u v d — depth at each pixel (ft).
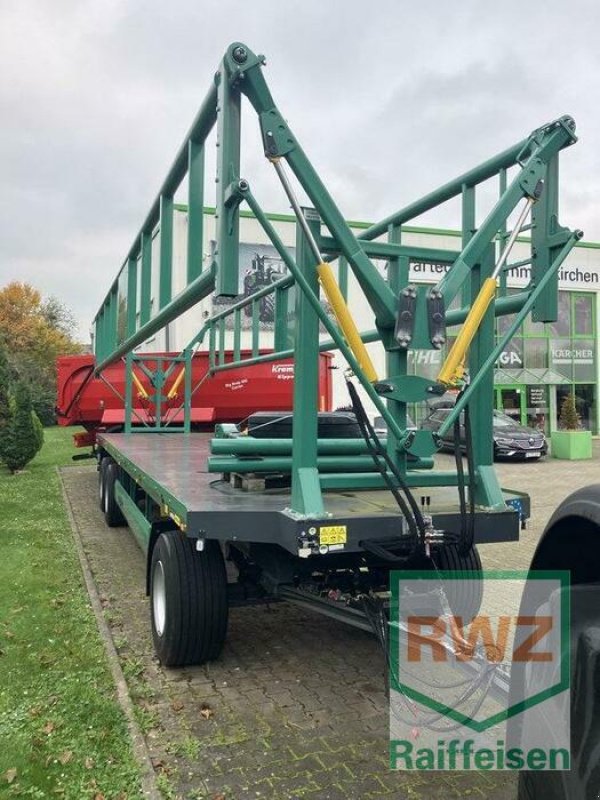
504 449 62.49
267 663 14.66
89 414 44.50
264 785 10.12
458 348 10.53
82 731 11.62
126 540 26.94
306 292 10.36
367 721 12.12
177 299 14.40
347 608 11.91
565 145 11.41
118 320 27.43
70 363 44.75
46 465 53.42
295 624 17.11
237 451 13.34
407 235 59.57
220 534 11.43
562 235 11.41
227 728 11.84
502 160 12.11
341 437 14.74
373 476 11.53
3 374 48.80
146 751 11.03
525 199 11.27
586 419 94.73
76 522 30.81
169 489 14.46
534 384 91.97
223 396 43.29
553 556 7.89
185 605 13.57
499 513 11.80
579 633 6.62
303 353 11.15
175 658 13.93
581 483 46.88
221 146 10.19
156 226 18.99
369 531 10.91
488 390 12.03
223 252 10.36
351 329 10.07
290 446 13.66
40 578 20.92
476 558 14.02
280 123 9.86
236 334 25.14
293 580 12.83
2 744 11.19
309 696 13.08
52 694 13.01
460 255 10.91
